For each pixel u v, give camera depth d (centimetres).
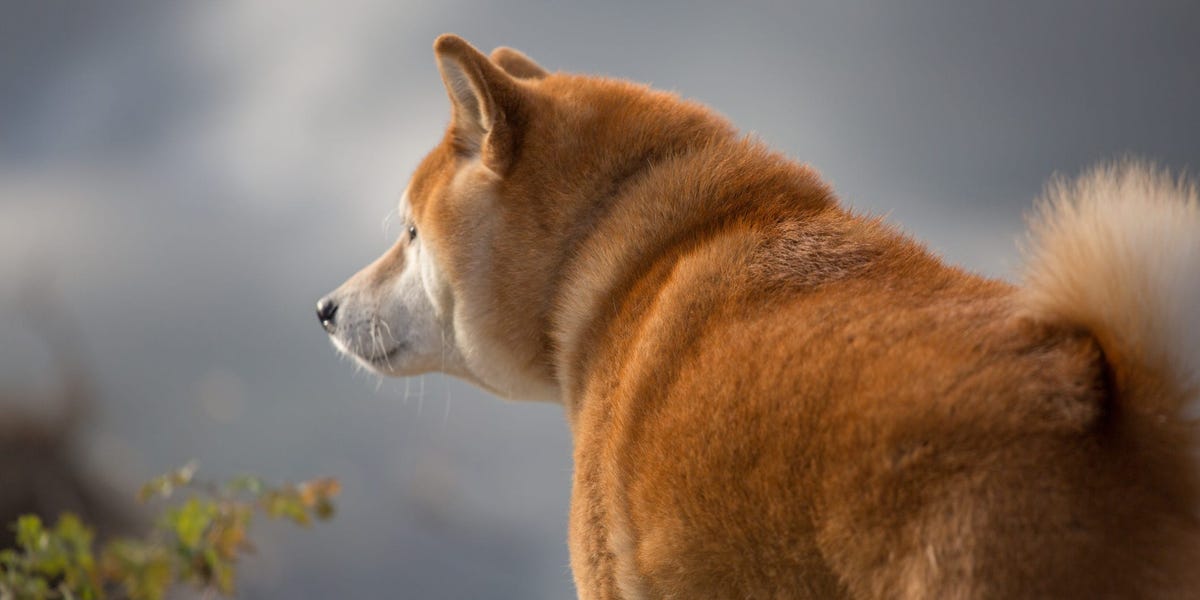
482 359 496
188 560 544
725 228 412
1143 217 292
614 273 430
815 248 382
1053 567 273
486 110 457
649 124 462
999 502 279
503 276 472
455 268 484
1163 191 303
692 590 344
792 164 441
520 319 474
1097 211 298
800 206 419
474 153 493
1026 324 307
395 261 545
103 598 525
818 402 312
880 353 312
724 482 328
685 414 346
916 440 292
